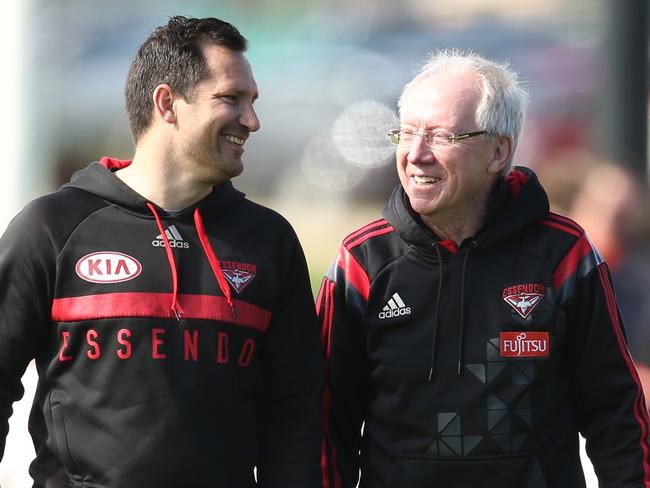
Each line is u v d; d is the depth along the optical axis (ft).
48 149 157.58
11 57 109.29
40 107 118.21
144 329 35.86
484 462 37.88
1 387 36.32
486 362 38.27
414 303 39.06
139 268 36.37
